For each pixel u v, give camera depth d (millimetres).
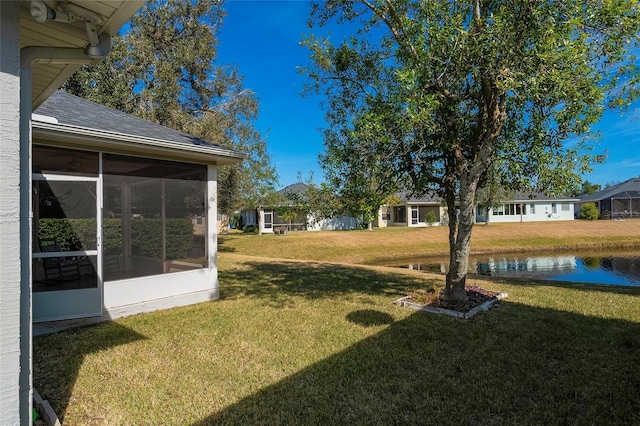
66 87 15047
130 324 5250
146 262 6062
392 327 4953
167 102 16094
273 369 3680
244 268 11398
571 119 5203
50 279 5074
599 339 4348
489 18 4668
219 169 17312
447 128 5957
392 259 18203
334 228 29969
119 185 5871
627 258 16875
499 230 25391
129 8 2248
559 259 16938
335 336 4625
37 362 3863
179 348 4270
